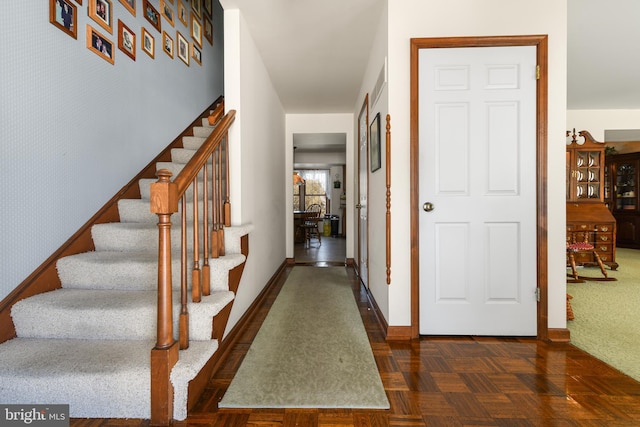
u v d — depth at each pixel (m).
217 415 1.29
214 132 1.82
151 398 1.22
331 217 9.49
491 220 2.06
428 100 2.07
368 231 3.00
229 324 1.93
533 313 2.04
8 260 1.49
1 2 1.42
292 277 3.85
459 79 2.06
